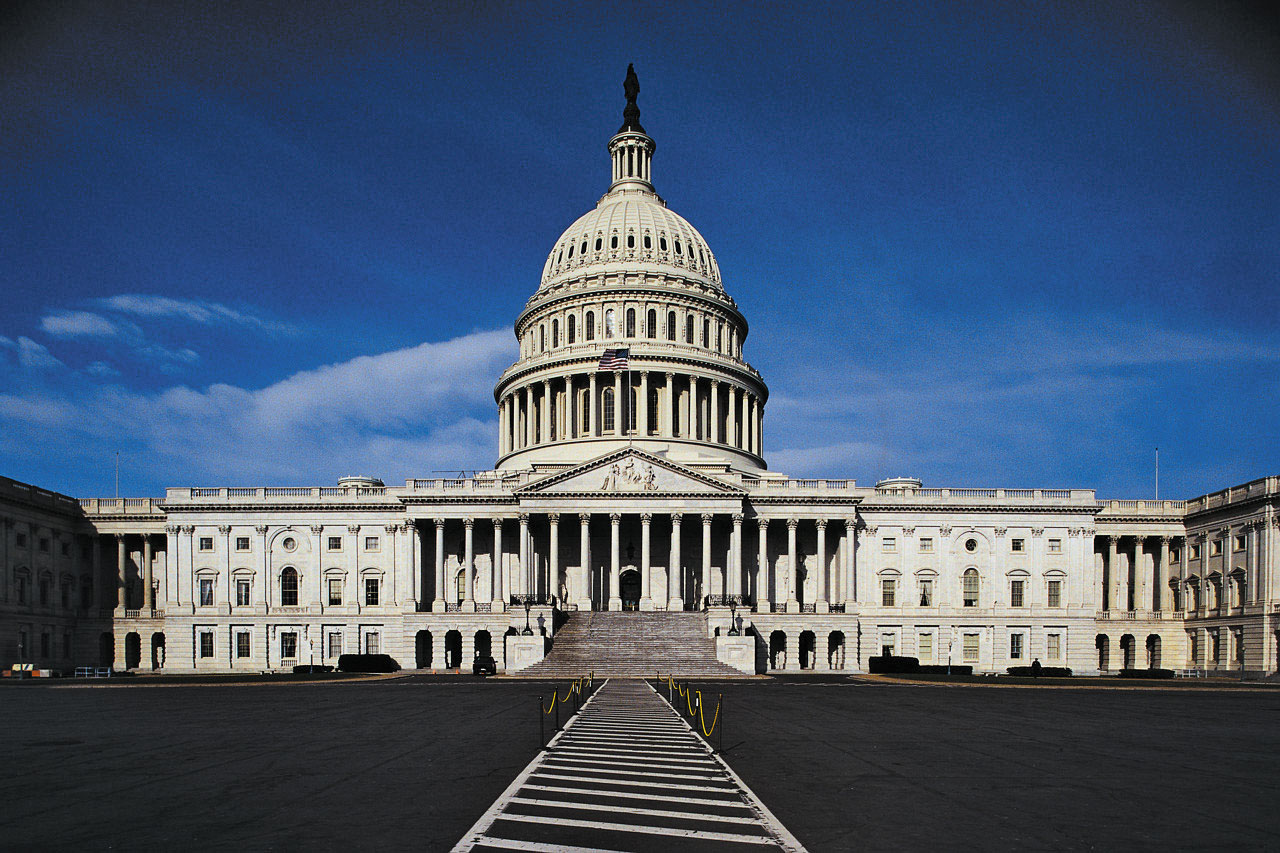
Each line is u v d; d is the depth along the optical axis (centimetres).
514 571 10250
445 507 10012
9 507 9431
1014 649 10138
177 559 10244
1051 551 10294
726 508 9675
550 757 2383
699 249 13012
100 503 10694
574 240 12900
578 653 8081
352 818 1644
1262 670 8962
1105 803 1814
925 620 10106
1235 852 1438
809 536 10456
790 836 1516
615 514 9675
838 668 9675
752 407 12600
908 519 10288
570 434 11588
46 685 6512
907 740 2852
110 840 1497
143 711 4022
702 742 2742
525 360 12188
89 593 10738
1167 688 6334
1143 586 10750
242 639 10131
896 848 1447
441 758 2384
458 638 9838
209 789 1942
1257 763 2381
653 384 11800
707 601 9288
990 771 2208
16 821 1639
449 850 1420
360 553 10269
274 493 10450
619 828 1562
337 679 7194
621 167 13762
